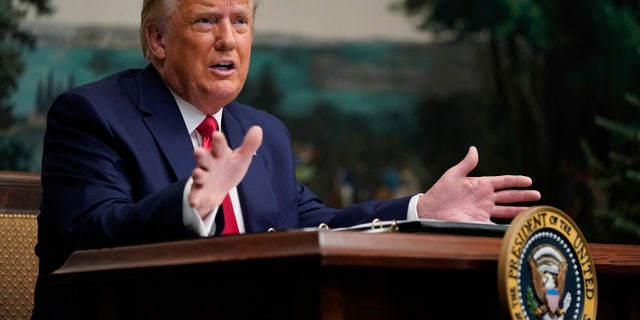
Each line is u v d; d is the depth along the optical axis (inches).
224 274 84.5
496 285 89.7
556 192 482.0
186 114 127.8
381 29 493.7
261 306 82.8
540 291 85.7
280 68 478.6
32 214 141.9
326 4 486.6
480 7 497.4
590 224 464.8
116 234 96.9
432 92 495.8
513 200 113.3
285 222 132.7
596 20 490.9
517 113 493.7
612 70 487.8
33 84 384.8
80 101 118.5
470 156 114.2
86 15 402.9
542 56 494.6
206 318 86.4
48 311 111.6
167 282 89.5
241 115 138.5
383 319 83.0
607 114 486.6
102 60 405.1
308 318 78.7
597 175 259.0
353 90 486.9
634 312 102.3
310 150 478.6
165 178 117.0
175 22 124.2
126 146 116.3
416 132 492.7
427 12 497.4
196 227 91.5
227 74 125.0
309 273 78.9
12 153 375.6
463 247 85.5
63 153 116.3
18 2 384.2
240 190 126.3
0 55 378.3
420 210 116.3
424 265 81.5
